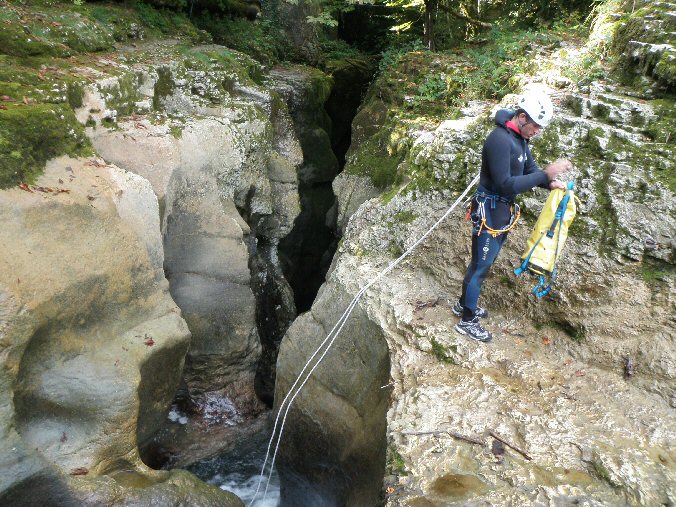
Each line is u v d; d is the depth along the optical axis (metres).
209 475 7.58
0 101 5.82
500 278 5.37
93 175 6.09
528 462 3.73
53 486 4.81
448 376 4.58
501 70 7.79
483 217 4.52
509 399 4.28
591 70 6.67
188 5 11.73
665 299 4.64
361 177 8.74
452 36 12.30
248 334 8.32
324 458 5.98
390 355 4.94
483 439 3.92
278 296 9.85
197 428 8.18
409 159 7.02
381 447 4.66
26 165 5.46
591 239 5.07
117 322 5.84
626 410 4.16
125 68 7.70
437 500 3.49
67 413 5.27
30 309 4.80
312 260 12.36
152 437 6.84
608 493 3.49
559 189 4.43
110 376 5.47
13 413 4.61
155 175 7.14
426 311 5.32
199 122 7.92
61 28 7.82
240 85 9.74
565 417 4.09
